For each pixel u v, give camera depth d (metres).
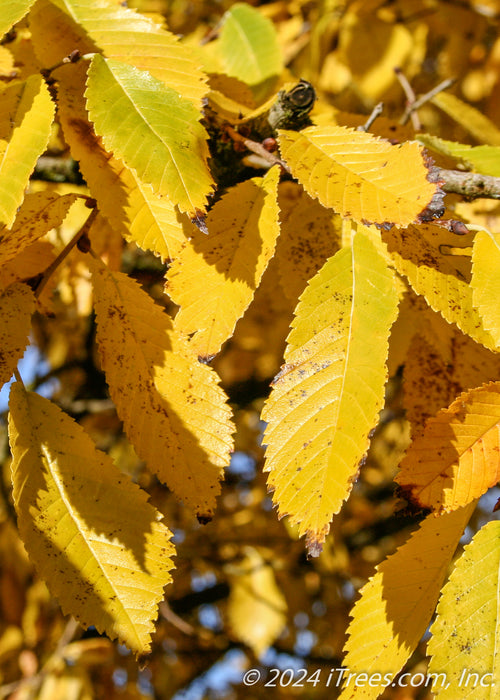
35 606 1.06
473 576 0.46
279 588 1.16
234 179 0.55
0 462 1.04
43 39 0.50
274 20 0.84
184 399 0.48
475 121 0.64
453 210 0.55
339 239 0.53
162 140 0.47
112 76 0.48
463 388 0.52
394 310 0.47
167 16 0.91
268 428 0.46
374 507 1.30
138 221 0.47
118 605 0.46
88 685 0.96
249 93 0.59
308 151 0.48
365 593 0.47
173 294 0.47
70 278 0.59
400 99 0.88
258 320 0.85
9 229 0.47
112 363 0.48
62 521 0.47
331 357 0.46
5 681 1.02
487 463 0.46
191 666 1.26
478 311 0.47
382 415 1.05
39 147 0.46
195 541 1.20
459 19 0.85
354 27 0.78
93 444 0.48
